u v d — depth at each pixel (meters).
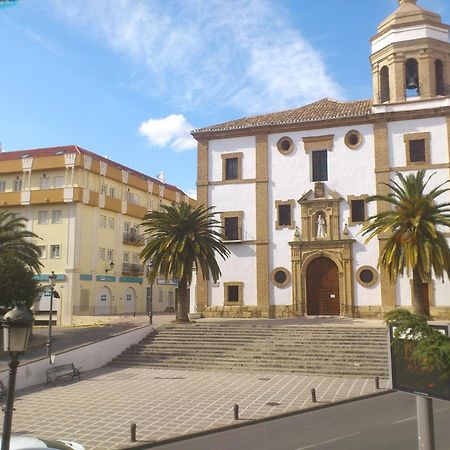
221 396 18.12
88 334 30.84
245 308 36.47
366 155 35.78
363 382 20.59
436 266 26.64
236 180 38.25
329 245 35.53
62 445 7.88
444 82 36.09
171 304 61.94
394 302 33.56
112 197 50.97
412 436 12.33
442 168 34.12
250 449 11.72
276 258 36.69
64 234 46.41
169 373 23.61
